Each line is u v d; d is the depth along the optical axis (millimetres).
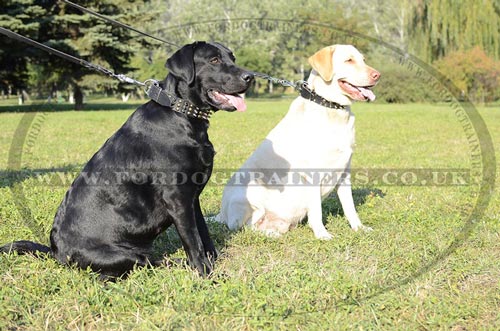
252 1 38344
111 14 26859
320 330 2986
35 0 26328
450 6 26375
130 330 3012
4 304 3203
